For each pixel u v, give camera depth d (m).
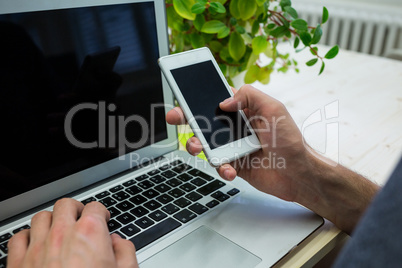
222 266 0.40
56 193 0.51
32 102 0.47
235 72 0.78
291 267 0.41
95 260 0.29
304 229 0.46
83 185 0.54
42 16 0.46
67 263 0.28
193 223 0.47
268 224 0.47
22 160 0.47
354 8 2.22
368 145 0.75
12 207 0.48
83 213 0.36
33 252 0.31
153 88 0.60
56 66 0.48
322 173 0.48
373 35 2.23
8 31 0.44
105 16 0.52
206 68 0.55
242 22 0.75
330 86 1.07
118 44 0.54
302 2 2.43
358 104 0.95
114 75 0.54
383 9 2.13
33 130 0.48
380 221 0.21
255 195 0.53
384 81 1.12
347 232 0.48
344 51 1.42
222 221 0.47
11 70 0.45
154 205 0.50
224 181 0.57
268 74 0.84
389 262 0.20
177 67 0.52
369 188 0.48
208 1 0.67
